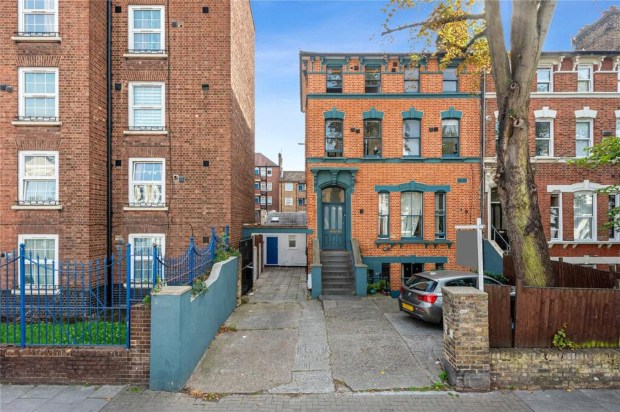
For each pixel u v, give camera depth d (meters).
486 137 14.13
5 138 10.96
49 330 8.18
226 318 10.02
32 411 5.34
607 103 14.03
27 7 11.05
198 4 12.30
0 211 10.91
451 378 6.16
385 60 14.16
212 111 12.32
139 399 5.72
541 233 7.80
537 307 6.39
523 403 5.60
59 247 10.88
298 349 7.75
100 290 11.26
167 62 12.24
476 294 6.04
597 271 9.48
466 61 11.87
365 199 14.17
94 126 11.33
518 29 7.75
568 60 14.20
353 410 5.41
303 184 64.25
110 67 12.05
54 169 11.09
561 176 14.06
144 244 12.14
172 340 6.05
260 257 19.70
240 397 5.80
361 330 8.96
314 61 14.31
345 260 13.87
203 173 12.28
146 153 12.17
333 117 14.19
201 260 9.93
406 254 14.03
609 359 6.13
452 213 14.06
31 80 11.12
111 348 6.28
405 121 14.40
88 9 11.05
